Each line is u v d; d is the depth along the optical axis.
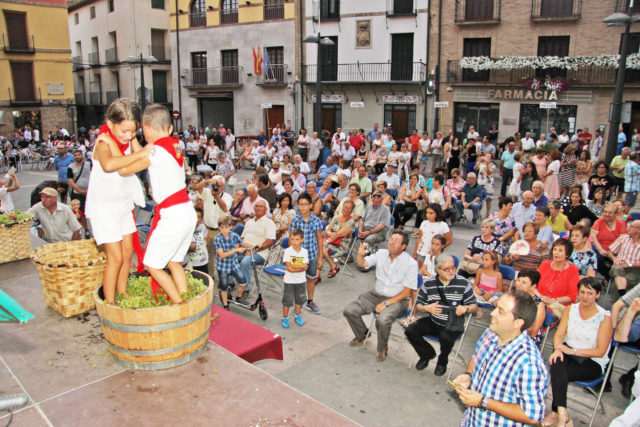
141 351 2.97
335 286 8.03
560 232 8.17
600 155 21.45
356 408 4.72
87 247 4.64
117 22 35.41
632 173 11.21
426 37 23.98
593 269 6.46
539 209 7.29
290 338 6.21
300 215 6.88
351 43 25.66
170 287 3.04
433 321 5.41
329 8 26.02
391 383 5.20
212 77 30.19
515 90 22.67
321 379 5.25
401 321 5.83
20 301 4.23
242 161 22.25
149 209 10.87
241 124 29.72
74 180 10.07
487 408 2.99
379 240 8.88
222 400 2.72
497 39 22.83
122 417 2.56
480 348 3.18
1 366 3.06
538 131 22.89
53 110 33.09
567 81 21.58
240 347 3.95
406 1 24.30
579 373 4.47
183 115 31.77
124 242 3.23
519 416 2.89
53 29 32.47
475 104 24.00
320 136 19.02
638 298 4.50
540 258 6.76
